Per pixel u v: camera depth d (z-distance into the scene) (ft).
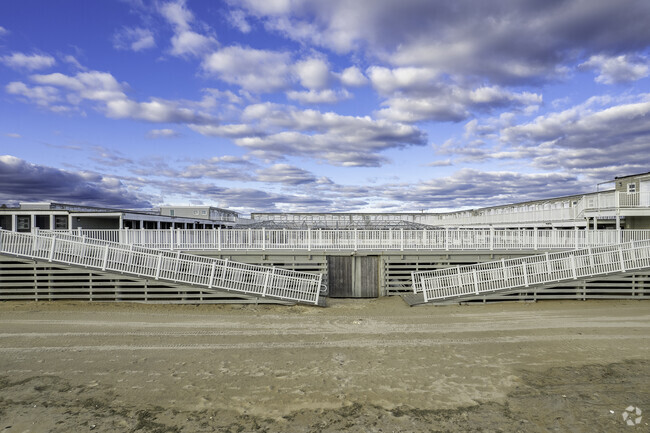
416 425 20.33
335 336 36.29
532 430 19.90
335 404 22.66
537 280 54.24
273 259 60.80
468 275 53.98
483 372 27.55
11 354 30.09
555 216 100.99
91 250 50.65
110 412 21.33
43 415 20.83
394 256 62.08
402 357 30.55
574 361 29.76
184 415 21.16
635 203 76.54
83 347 32.04
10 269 50.60
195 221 125.49
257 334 36.76
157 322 40.68
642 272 54.44
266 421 20.63
